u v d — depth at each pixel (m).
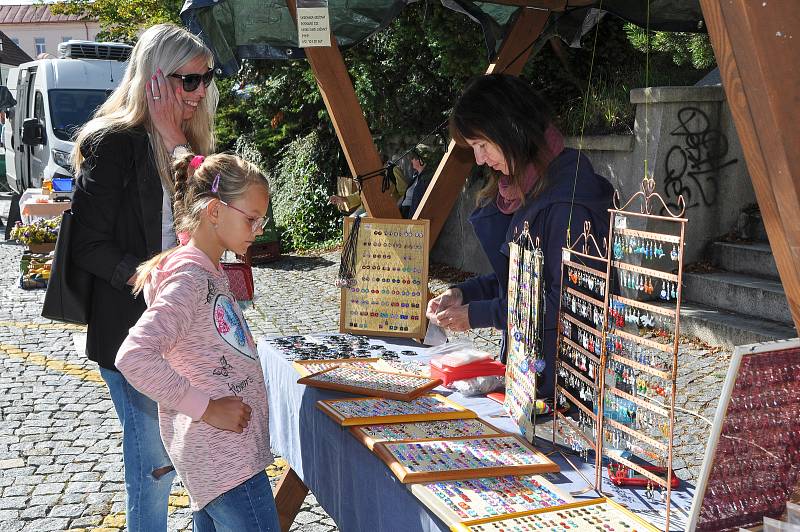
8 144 14.37
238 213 2.01
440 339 3.16
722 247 7.23
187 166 2.17
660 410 1.55
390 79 10.27
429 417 2.22
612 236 1.68
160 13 15.38
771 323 6.14
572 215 2.17
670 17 3.85
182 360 1.99
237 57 3.56
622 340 1.68
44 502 3.89
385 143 11.04
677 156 7.26
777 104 1.13
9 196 18.42
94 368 6.10
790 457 1.45
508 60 3.73
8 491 4.00
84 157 2.38
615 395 1.71
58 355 6.43
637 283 1.63
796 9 1.12
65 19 54.00
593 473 1.87
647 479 1.81
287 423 2.81
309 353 2.94
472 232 9.69
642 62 8.58
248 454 2.04
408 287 3.20
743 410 1.39
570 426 1.95
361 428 2.14
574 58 9.09
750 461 1.42
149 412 2.42
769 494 1.44
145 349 1.83
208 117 2.69
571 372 1.92
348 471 2.17
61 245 2.37
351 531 2.17
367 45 10.05
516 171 2.29
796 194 1.14
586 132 8.25
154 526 2.48
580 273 1.86
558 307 2.16
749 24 1.11
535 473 1.85
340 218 12.39
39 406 5.25
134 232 2.41
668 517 1.53
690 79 8.37
